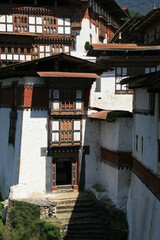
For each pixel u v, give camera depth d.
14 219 25.61
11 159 31.05
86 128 29.45
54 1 50.38
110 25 68.94
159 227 18.38
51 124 27.97
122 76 36.09
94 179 29.88
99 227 24.17
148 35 41.28
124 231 23.56
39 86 28.06
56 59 27.91
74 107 28.23
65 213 25.67
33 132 28.12
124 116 25.36
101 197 27.30
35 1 49.38
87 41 57.38
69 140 28.56
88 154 29.59
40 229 23.94
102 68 30.70
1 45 47.97
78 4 50.97
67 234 23.56
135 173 24.22
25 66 27.59
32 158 28.16
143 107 22.58
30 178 28.14
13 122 31.39
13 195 26.73
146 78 21.86
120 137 25.45
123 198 25.41
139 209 22.33
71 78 27.28
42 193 28.39
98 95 35.75
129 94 36.00
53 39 50.56
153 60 36.12
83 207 26.45
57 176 34.03
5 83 34.72
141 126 22.98
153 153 20.20
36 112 28.12
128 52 35.62
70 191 29.23
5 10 48.12
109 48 33.94
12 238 24.78
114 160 26.09
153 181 19.88
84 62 28.92
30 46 48.94
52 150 28.42
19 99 29.56
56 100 27.75
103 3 62.69
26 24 49.22
